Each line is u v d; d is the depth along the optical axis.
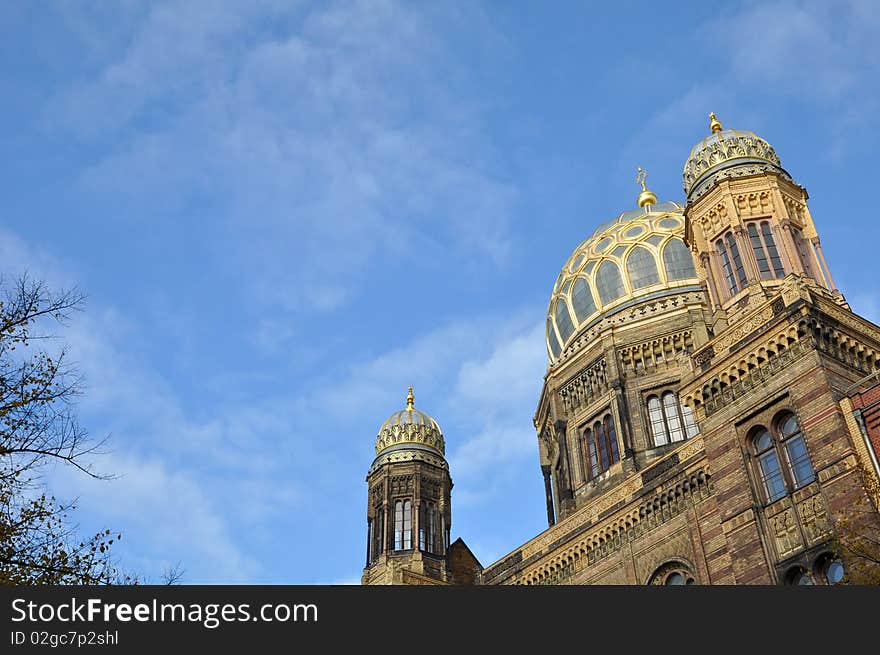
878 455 29.44
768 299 36.72
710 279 39.97
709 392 36.09
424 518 55.44
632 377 53.69
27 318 23.88
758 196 40.50
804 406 32.22
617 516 42.00
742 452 34.03
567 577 43.81
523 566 46.25
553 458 58.25
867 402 30.45
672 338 53.78
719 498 34.28
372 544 55.09
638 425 51.81
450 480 58.44
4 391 23.12
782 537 31.73
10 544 22.84
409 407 61.06
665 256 57.50
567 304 59.56
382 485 56.62
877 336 35.12
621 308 56.28
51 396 23.58
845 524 26.28
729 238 40.12
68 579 23.55
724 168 42.03
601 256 59.38
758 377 34.47
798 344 33.34
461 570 58.03
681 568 38.72
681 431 51.03
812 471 31.66
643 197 67.06
